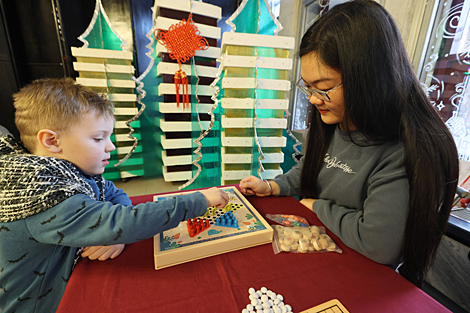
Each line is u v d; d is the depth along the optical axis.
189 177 2.50
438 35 1.32
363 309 0.47
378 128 0.64
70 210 0.52
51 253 0.58
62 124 0.56
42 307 0.58
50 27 2.37
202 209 0.64
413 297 0.51
